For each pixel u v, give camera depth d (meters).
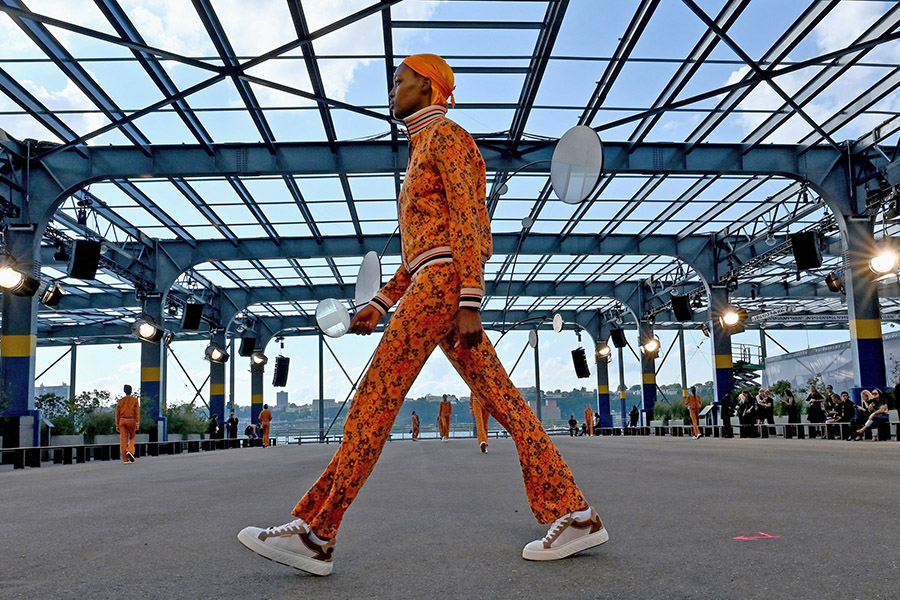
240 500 4.51
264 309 30.98
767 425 19.98
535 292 28.23
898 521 2.76
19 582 1.99
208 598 1.71
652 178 15.90
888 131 14.24
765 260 19.48
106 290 25.14
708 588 1.66
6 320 13.61
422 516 3.32
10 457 13.34
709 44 10.66
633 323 33.66
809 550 2.14
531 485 2.10
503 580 1.82
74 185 13.79
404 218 2.03
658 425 27.59
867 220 15.26
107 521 3.54
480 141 14.02
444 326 1.93
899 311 31.30
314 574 1.96
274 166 14.00
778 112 13.17
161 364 21.22
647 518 3.00
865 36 10.81
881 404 14.50
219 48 9.99
